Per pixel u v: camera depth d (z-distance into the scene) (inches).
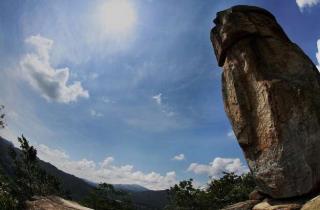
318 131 511.8
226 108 668.7
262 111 579.2
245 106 615.5
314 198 451.8
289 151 527.2
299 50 608.4
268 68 602.5
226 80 671.8
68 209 668.7
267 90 568.4
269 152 555.8
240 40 645.3
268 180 552.1
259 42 630.5
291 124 535.8
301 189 506.9
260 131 580.7
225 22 657.0
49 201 716.0
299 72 578.9
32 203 692.7
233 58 652.1
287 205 502.6
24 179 2608.3
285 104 548.7
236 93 631.8
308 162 504.7
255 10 655.8
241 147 617.3
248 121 605.9
